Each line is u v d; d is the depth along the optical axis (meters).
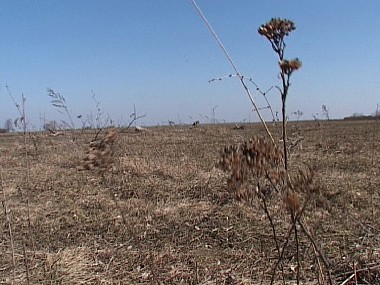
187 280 4.38
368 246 4.76
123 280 4.40
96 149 2.19
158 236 5.75
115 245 5.47
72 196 7.71
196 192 7.56
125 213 6.62
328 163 9.92
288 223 5.78
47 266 4.69
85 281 4.37
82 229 6.09
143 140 17.47
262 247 5.20
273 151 2.00
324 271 3.98
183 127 27.33
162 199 7.36
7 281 4.37
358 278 4.02
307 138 15.55
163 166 9.45
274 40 2.10
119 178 8.27
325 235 5.14
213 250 5.24
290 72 2.11
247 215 6.16
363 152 12.08
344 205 6.33
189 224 6.10
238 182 1.99
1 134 27.45
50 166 10.91
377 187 7.52
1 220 6.45
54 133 6.19
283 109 2.14
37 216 6.68
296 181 2.00
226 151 2.01
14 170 10.58
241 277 4.41
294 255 4.80
